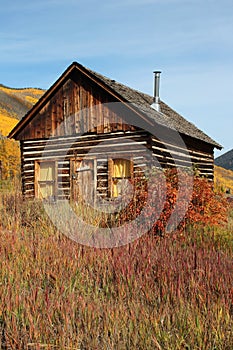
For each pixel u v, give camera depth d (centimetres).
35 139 1455
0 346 384
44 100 1416
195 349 371
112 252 650
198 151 1689
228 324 412
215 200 881
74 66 1340
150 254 620
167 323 412
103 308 451
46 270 567
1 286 498
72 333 395
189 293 488
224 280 521
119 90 1341
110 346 379
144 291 496
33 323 410
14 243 670
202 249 693
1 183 1309
